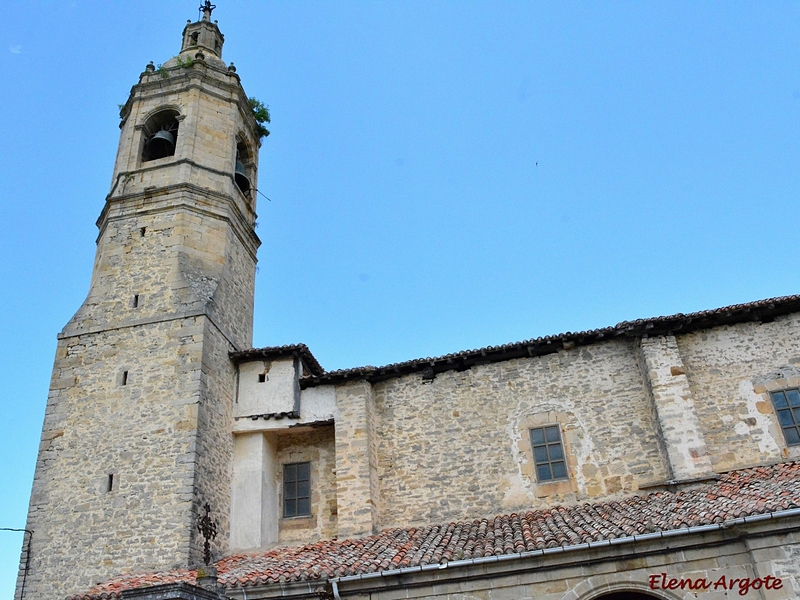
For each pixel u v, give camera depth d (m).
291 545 15.16
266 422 16.41
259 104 22.98
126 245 18.19
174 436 14.94
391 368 16.33
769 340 15.05
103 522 14.30
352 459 15.38
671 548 10.95
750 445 14.21
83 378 16.23
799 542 10.32
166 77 20.86
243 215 20.06
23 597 13.80
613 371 15.51
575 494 14.53
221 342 17.05
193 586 10.23
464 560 11.41
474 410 15.89
